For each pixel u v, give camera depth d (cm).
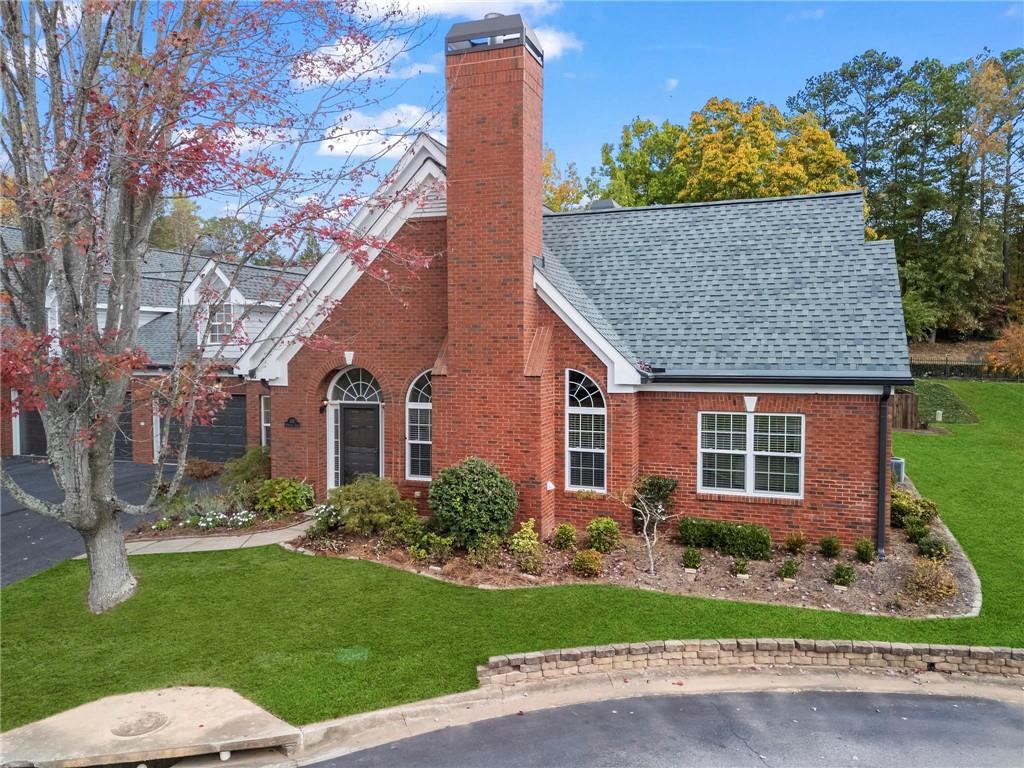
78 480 1057
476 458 1427
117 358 983
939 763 773
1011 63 4734
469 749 804
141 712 855
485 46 1434
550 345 1501
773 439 1460
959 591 1222
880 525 1380
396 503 1504
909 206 4762
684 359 1509
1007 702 912
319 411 1755
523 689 941
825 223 1698
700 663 1011
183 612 1130
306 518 1634
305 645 1021
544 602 1160
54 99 974
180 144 1012
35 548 1461
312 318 1461
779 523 1456
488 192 1460
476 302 1483
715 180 3562
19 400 961
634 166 4381
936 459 2373
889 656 998
